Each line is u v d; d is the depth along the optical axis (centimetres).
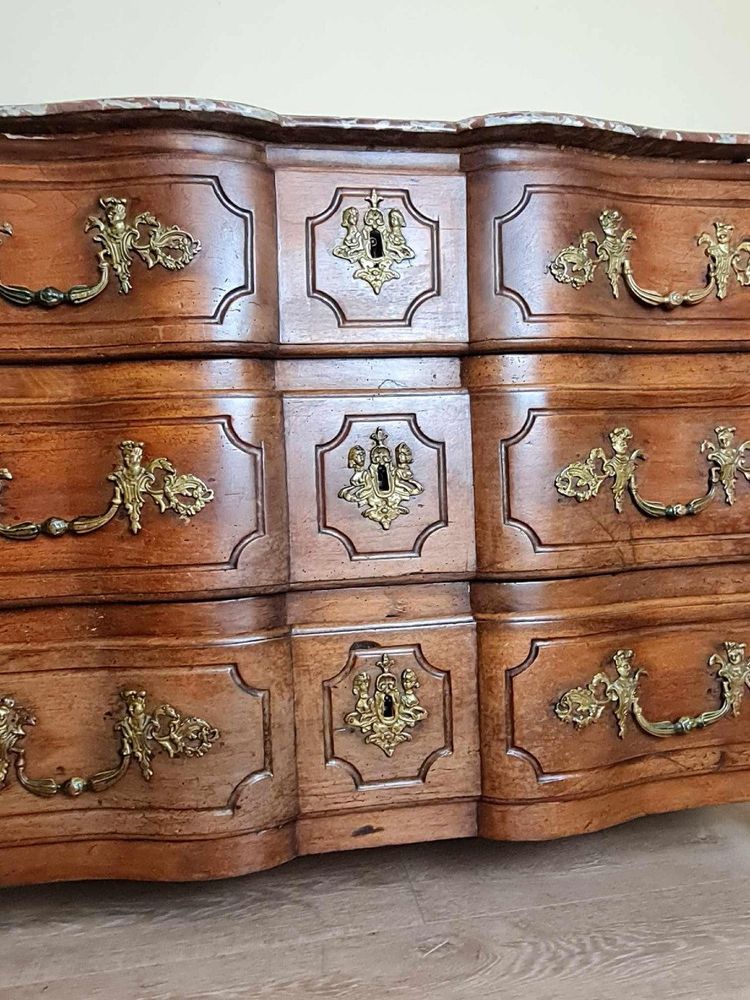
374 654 91
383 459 89
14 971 88
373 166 89
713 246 96
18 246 84
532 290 89
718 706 100
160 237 83
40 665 87
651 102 150
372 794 92
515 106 146
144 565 85
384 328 89
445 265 90
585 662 92
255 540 85
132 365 85
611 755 95
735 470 98
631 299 94
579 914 96
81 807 88
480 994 82
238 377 86
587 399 91
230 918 98
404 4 143
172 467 84
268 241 86
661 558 96
